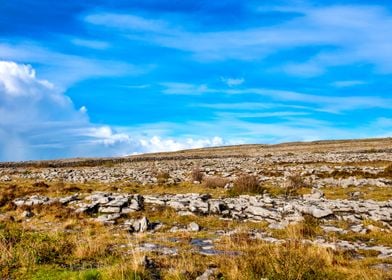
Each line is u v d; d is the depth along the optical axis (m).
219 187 36.28
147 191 34.69
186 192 33.88
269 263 12.75
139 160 84.88
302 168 47.66
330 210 22.78
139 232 20.38
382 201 27.67
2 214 25.64
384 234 19.16
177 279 12.29
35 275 12.95
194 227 20.92
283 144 150.00
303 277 12.16
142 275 12.45
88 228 20.92
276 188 34.25
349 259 14.91
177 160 80.50
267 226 21.45
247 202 26.11
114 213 24.36
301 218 21.81
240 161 65.75
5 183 40.41
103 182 41.03
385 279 12.33
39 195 31.06
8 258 14.10
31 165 73.69
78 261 14.50
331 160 56.84
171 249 16.50
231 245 17.14
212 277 12.21
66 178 45.84
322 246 16.02
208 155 100.25
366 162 52.72
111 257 14.87
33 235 17.05
